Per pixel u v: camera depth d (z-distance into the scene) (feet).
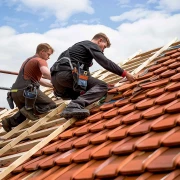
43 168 16.33
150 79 19.89
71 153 16.14
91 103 19.70
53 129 19.48
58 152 17.12
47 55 21.50
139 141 13.32
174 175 10.78
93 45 19.69
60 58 20.10
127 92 19.81
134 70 23.79
